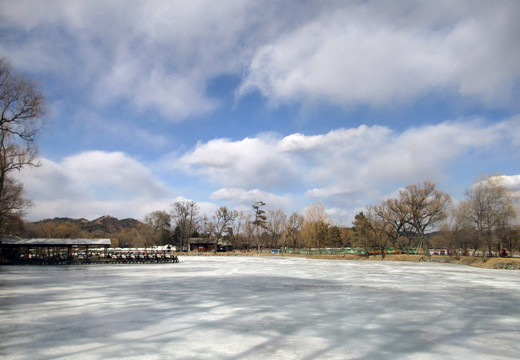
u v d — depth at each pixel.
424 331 11.32
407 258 67.12
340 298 18.22
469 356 8.80
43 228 111.50
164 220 127.19
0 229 51.53
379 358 8.59
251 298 18.08
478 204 57.19
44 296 18.52
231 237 130.75
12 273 34.00
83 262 53.28
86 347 9.33
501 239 56.97
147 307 15.37
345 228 113.50
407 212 73.06
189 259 73.75
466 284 25.33
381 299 17.98
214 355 8.70
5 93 36.00
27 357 8.48
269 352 8.98
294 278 29.38
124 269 40.44
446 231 70.19
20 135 38.94
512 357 8.75
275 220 113.75
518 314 14.24
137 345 9.52
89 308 15.10
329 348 9.37
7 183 44.88
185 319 12.89
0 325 11.88
